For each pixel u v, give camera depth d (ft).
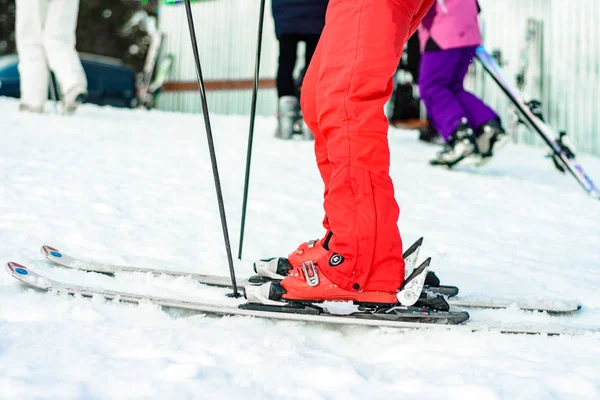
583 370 4.10
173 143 15.79
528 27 27.58
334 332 4.80
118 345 4.15
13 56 34.32
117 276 5.87
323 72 5.05
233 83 38.06
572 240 9.50
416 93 28.25
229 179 11.89
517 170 16.87
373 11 4.85
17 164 11.09
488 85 28.60
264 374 3.85
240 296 5.47
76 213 8.30
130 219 8.33
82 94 19.29
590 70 26.40
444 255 8.05
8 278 5.48
